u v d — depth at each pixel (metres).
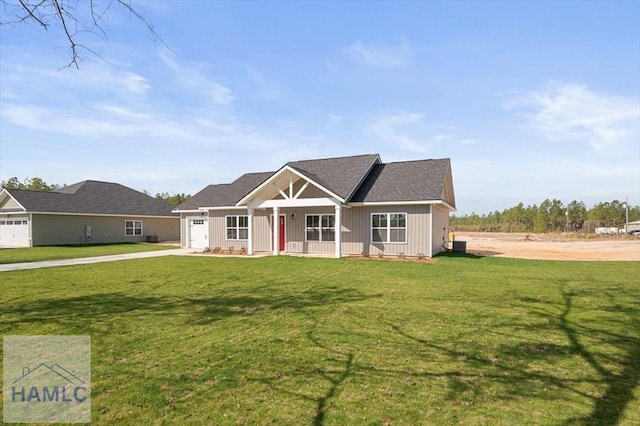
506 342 5.48
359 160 21.41
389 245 17.88
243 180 25.41
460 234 57.41
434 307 7.64
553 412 3.49
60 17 4.32
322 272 12.75
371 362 4.71
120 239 32.50
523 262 15.77
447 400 3.71
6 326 6.29
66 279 11.35
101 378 4.25
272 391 3.91
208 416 3.41
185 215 26.59
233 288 9.80
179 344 5.39
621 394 3.86
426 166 19.73
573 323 6.48
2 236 28.89
